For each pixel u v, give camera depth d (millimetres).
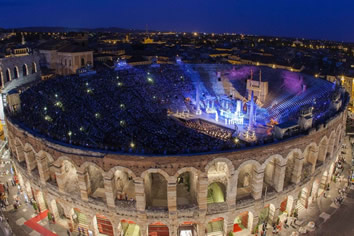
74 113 63906
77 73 91062
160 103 82188
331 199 50375
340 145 56188
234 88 95375
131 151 37531
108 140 53500
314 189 49156
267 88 85812
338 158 59781
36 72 89562
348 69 121562
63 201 42625
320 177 48750
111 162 36844
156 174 49375
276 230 42625
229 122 69938
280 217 45875
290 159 44906
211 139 56062
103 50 174500
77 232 43719
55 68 105875
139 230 43188
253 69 101312
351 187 53656
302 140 41438
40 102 65000
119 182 44219
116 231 40562
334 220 45156
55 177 44938
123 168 36812
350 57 180500
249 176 45156
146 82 91125
